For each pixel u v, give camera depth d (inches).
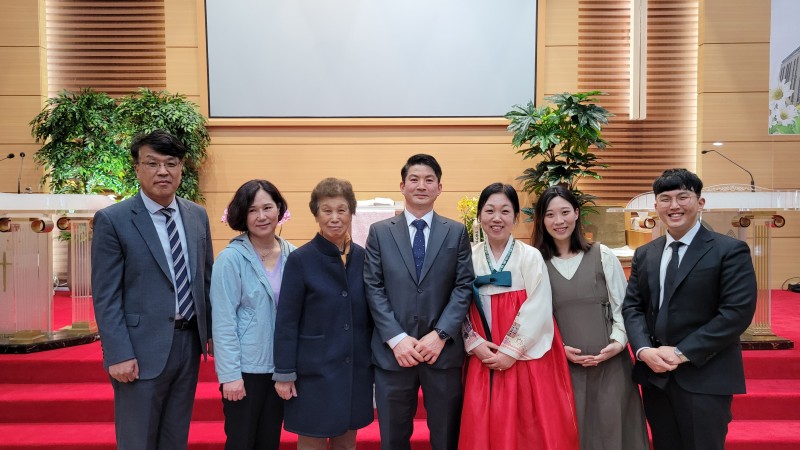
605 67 229.5
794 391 123.3
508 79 225.3
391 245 89.4
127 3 226.8
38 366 135.0
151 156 82.8
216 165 227.3
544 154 198.4
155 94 206.4
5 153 226.1
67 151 197.5
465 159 228.8
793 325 162.7
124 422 82.1
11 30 224.4
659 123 231.8
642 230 193.9
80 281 157.5
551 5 227.5
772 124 225.3
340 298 86.9
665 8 231.3
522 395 86.4
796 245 230.1
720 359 82.0
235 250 88.0
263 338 87.4
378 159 228.5
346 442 91.4
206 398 123.9
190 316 85.9
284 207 93.2
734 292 80.1
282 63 224.5
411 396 88.0
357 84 225.6
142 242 83.0
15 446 111.6
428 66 225.0
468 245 91.5
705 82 226.2
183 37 226.8
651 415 89.1
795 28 223.3
